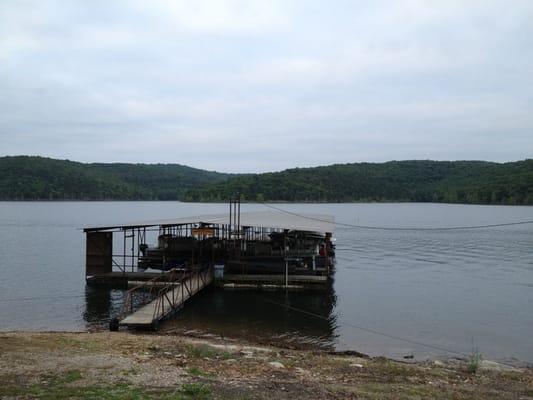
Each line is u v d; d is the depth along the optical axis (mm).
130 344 16344
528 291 32688
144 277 32375
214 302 28188
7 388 10547
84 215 125812
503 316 25531
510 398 12039
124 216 116375
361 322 24109
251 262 33188
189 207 161750
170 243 35281
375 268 43812
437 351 19281
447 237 75188
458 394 12039
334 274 40250
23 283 33906
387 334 21906
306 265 33500
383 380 13180
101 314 25094
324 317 25047
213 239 36125
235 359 14734
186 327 22031
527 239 71500
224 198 158250
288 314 25578
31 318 24219
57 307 26719
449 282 36344
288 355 16188
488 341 20859
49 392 10328
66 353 14312
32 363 12883
